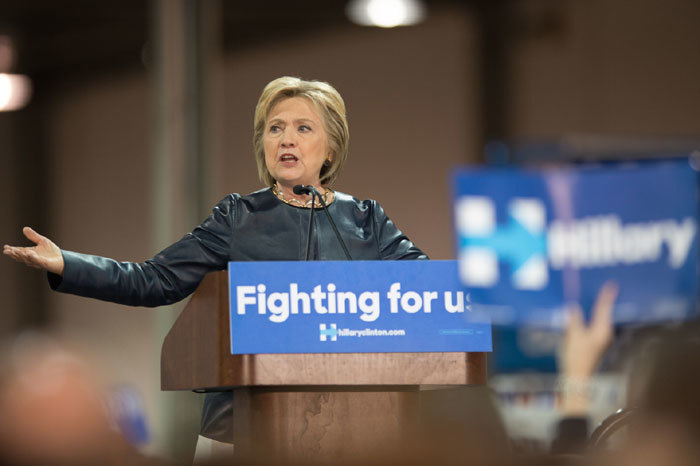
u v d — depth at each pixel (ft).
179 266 16.88
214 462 6.45
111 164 98.02
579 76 87.86
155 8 72.49
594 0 87.35
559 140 60.49
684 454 7.15
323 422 15.29
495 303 34.96
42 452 6.75
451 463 6.28
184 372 15.61
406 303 15.29
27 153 100.27
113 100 98.22
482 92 90.84
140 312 95.25
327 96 17.99
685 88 84.07
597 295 35.53
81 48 97.76
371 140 92.38
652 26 85.40
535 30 89.35
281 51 92.73
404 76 92.38
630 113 86.12
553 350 49.37
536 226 35.63
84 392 7.47
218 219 17.33
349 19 92.07
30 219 100.37
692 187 37.47
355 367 15.07
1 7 91.09
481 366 15.37
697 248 36.52
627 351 33.60
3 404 7.21
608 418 16.05
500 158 88.12
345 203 17.94
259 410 15.19
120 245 97.76
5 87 99.55
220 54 91.66
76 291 16.17
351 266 15.19
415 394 15.71
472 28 91.25
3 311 99.19
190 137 71.77
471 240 35.27
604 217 36.19
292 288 14.99
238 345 14.73
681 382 9.53
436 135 91.71
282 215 17.47
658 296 35.40
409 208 91.81
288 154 17.58
